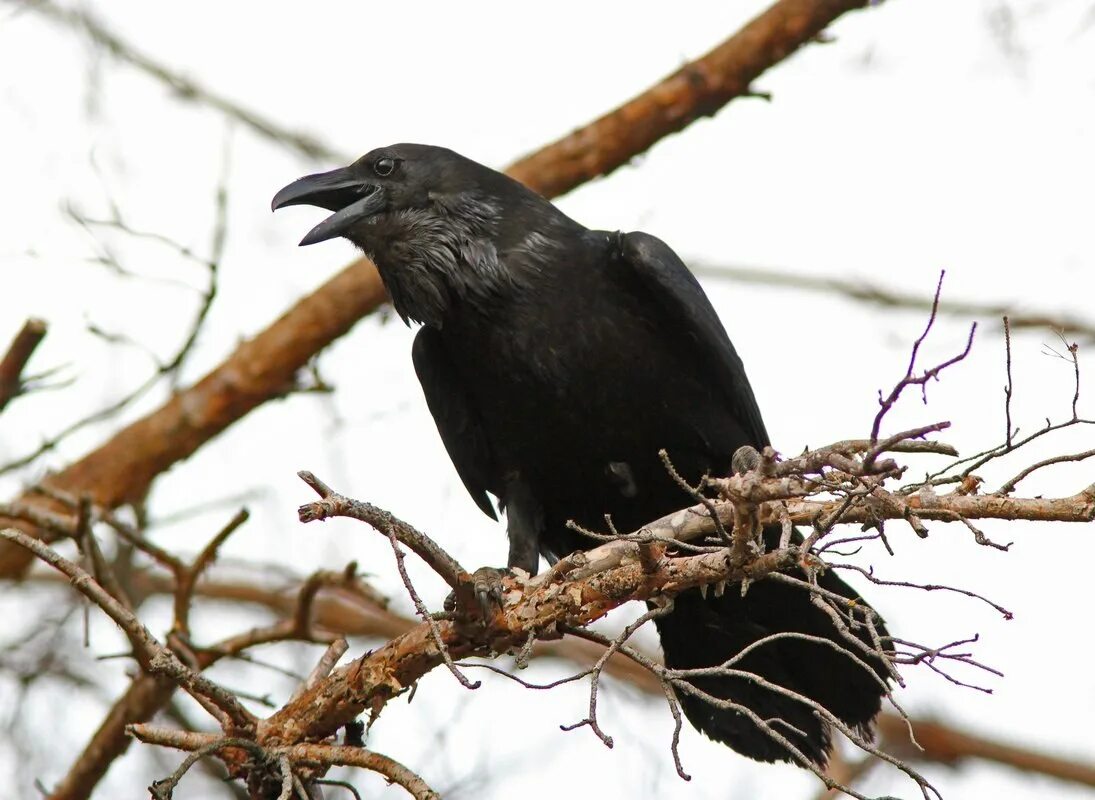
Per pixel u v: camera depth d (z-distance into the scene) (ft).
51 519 32.99
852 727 32.89
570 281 33.71
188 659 32.42
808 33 44.75
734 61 44.86
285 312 44.47
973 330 20.63
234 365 43.50
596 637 26.30
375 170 35.99
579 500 35.32
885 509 22.80
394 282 35.45
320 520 22.84
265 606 54.19
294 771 25.79
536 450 34.63
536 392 33.86
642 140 45.06
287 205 36.14
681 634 34.01
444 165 35.53
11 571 42.34
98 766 33.81
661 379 33.71
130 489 42.68
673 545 26.27
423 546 24.16
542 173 45.01
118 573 40.88
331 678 26.76
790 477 22.48
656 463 34.40
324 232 35.27
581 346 33.45
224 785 43.09
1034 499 22.54
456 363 35.37
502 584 26.66
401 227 35.09
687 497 34.88
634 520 35.50
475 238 34.53
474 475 36.96
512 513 35.27
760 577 23.89
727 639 33.53
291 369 43.62
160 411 43.14
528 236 34.32
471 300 34.14
